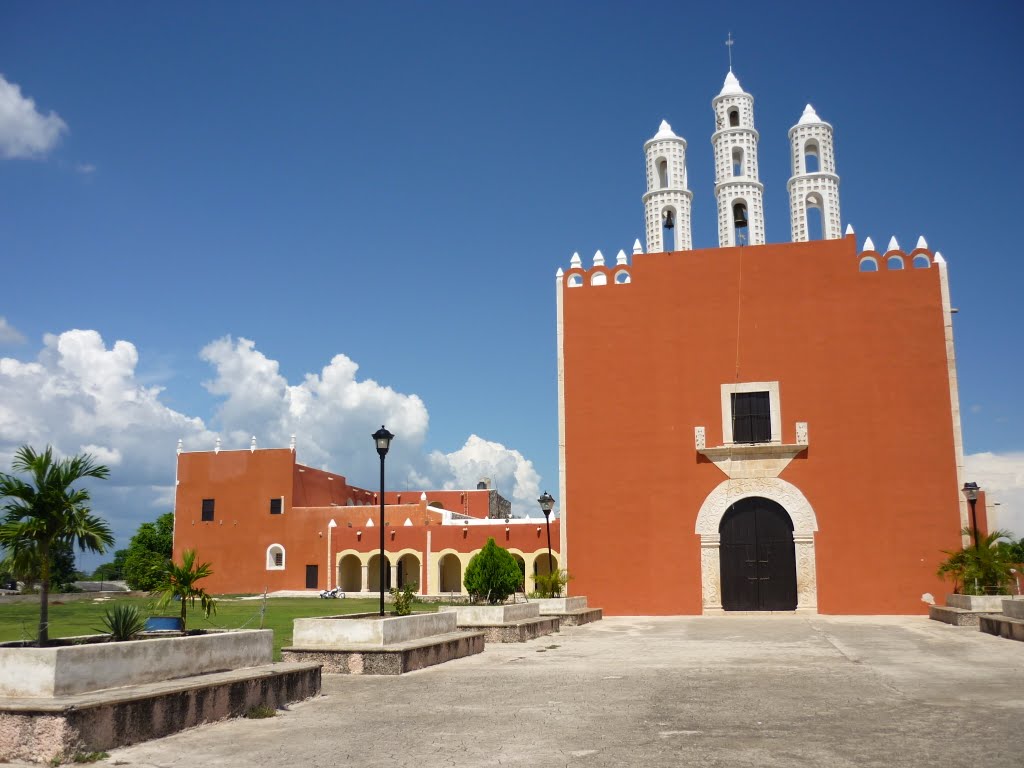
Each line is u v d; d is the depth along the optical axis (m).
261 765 7.05
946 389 26.36
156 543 55.28
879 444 26.45
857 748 7.49
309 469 53.66
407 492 61.56
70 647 7.75
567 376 28.88
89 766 6.95
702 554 27.03
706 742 7.82
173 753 7.46
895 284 27.12
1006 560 23.09
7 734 7.10
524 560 44.59
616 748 7.62
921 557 25.70
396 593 17.31
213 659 9.65
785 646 16.75
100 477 9.64
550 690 11.22
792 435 27.03
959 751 7.32
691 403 27.84
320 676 10.91
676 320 28.39
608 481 28.00
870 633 19.38
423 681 12.20
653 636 19.80
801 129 31.44
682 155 32.91
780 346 27.55
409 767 6.98
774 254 28.03
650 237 32.50
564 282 29.59
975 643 16.66
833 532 26.33
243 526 51.56
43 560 9.23
